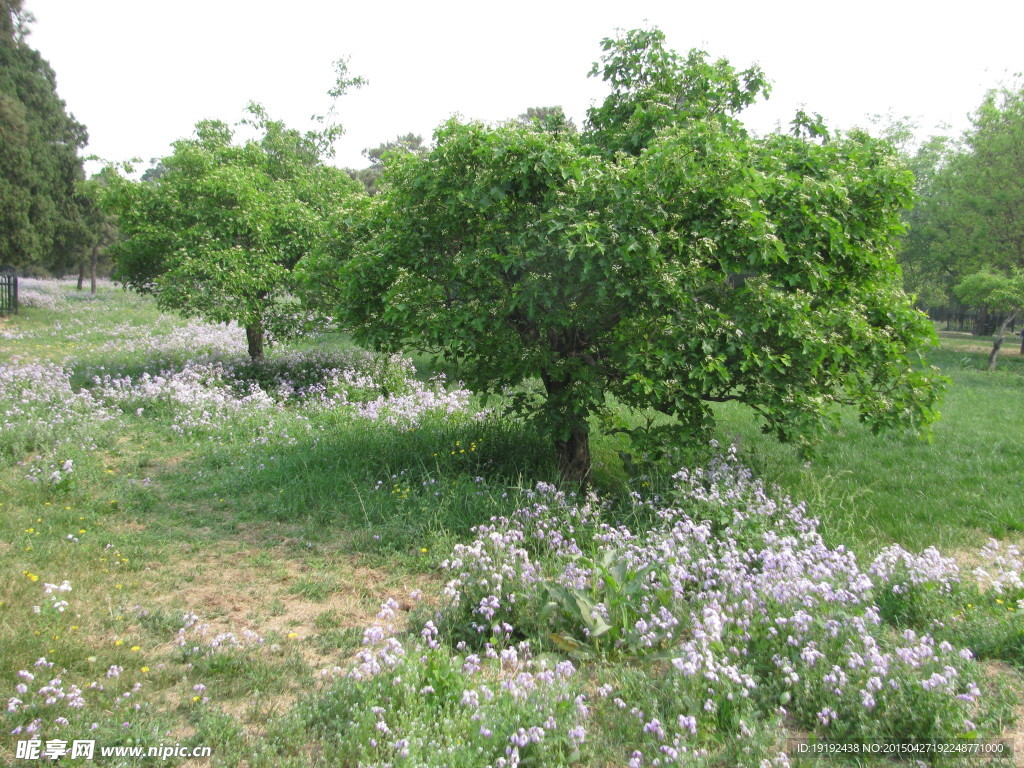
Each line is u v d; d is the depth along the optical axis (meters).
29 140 26.05
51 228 26.17
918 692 3.59
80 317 22.36
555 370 6.30
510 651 3.97
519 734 3.32
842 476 8.16
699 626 4.24
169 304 11.40
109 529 6.20
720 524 5.96
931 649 3.95
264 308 12.09
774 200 6.29
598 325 6.47
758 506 6.24
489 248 5.99
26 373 11.29
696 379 5.98
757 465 7.77
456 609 4.65
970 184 22.64
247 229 11.78
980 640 4.41
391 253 6.43
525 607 4.62
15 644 4.12
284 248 11.93
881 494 7.51
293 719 3.58
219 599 5.05
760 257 5.88
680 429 6.37
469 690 3.71
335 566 5.65
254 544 6.07
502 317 6.16
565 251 5.59
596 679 4.05
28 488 6.81
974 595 4.97
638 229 5.58
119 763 3.25
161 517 6.57
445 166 6.09
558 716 3.56
